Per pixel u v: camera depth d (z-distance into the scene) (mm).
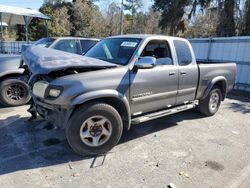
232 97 8945
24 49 5047
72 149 4141
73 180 3346
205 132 5238
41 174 3445
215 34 25297
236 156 4211
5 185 3184
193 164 3885
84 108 3750
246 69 9844
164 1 34500
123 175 3512
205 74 5711
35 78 4004
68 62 3709
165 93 4816
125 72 4102
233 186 3363
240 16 20906
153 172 3617
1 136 4547
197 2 29469
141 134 4949
